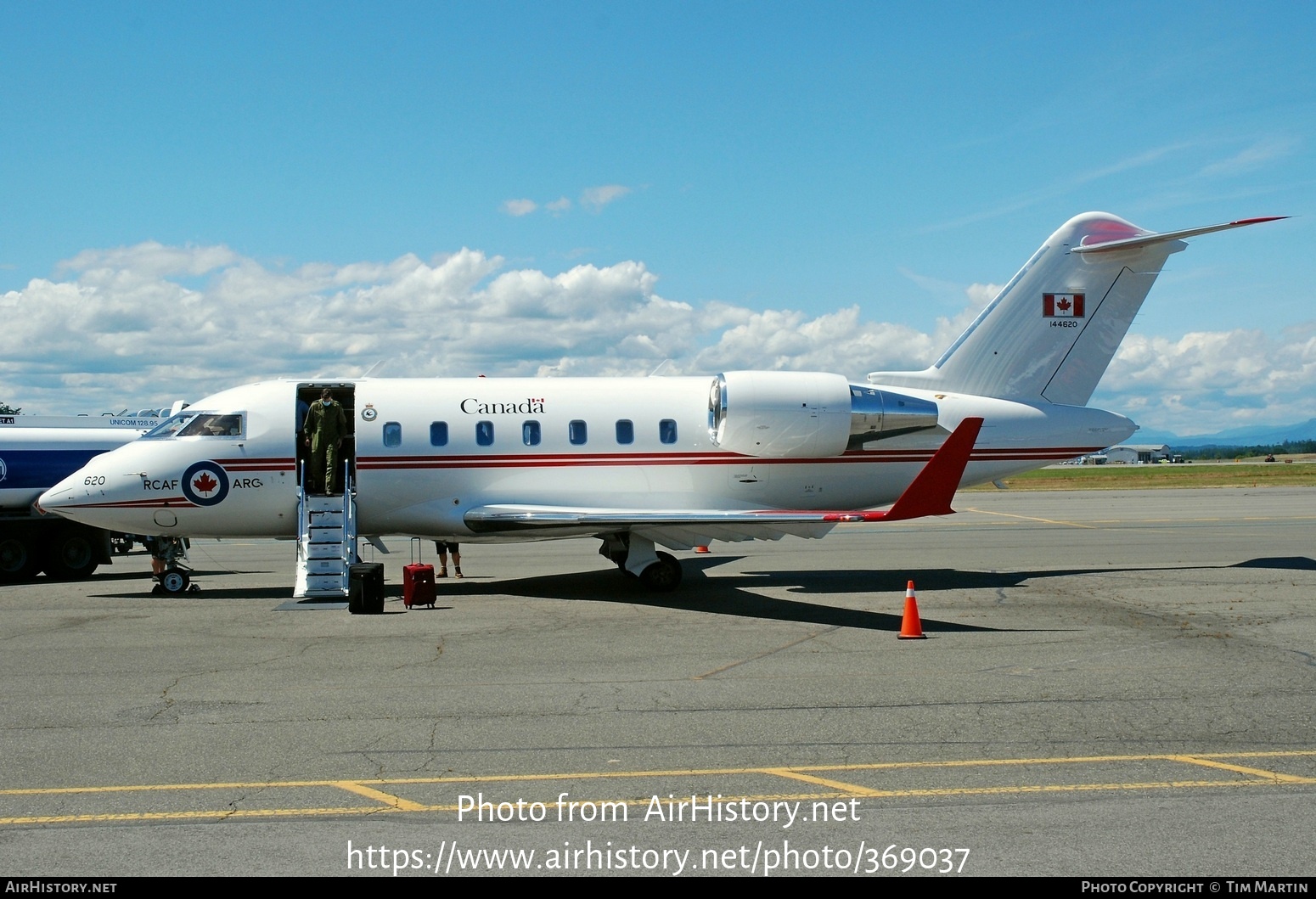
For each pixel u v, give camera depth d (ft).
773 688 32.76
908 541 85.46
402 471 57.77
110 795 22.99
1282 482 215.51
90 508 56.85
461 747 26.48
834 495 61.11
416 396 58.90
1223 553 73.20
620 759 25.35
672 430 59.62
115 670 36.58
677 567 56.08
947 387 62.80
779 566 68.03
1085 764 24.49
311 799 22.59
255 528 59.11
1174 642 40.14
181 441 57.72
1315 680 33.37
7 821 21.38
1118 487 198.59
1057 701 30.71
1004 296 63.21
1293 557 70.13
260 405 58.49
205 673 35.83
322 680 34.55
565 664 36.96
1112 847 19.36
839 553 75.92
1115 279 63.98
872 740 26.76
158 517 57.62
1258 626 43.62
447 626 45.75
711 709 30.19
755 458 59.62
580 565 71.72
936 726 28.07
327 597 54.03
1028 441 62.34
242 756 25.79
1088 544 80.64
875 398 59.36
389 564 74.28
